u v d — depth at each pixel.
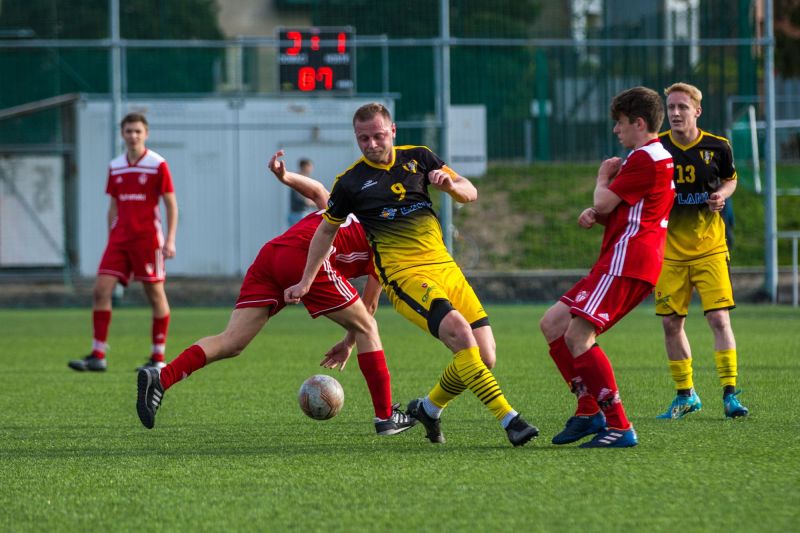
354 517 13.18
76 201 65.88
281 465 16.66
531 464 16.45
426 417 18.56
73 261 65.88
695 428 20.02
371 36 66.31
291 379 29.12
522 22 70.19
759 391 25.03
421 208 18.95
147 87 72.31
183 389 27.06
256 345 39.44
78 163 65.31
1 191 65.62
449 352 36.50
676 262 22.39
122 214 32.16
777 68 84.00
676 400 21.80
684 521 12.81
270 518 13.20
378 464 16.62
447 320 17.84
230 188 65.00
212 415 22.55
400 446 18.39
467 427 20.48
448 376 18.25
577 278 60.22
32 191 65.88
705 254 22.41
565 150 72.88
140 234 32.09
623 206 18.11
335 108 65.44
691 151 22.62
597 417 18.25
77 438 19.56
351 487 14.90
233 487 15.04
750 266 65.94
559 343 18.50
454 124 70.44
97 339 31.88
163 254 32.25
